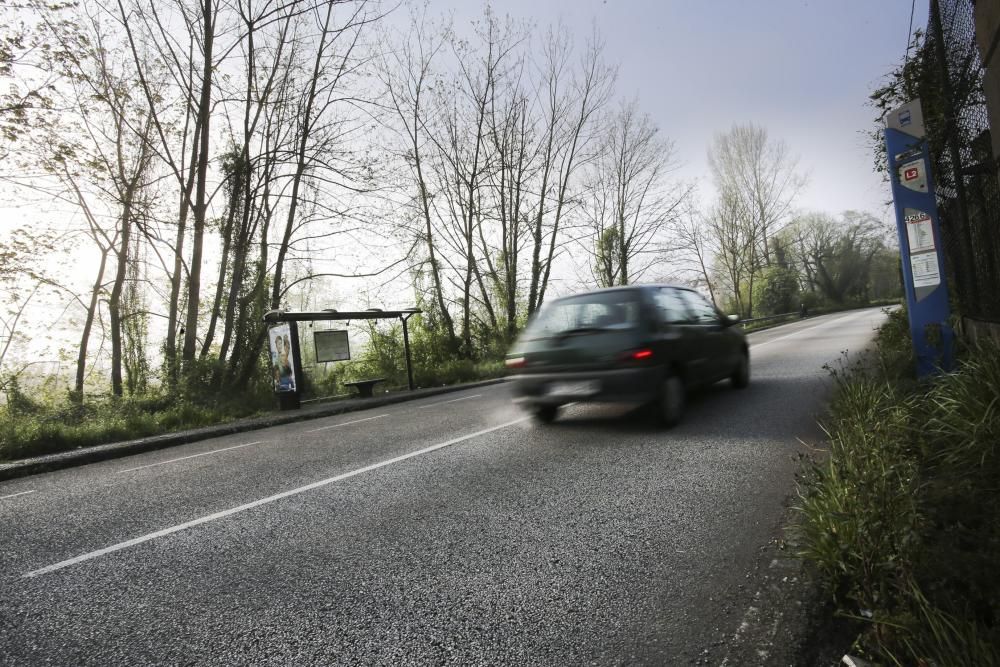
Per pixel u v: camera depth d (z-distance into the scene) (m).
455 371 18.83
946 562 1.96
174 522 4.18
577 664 2.04
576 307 6.62
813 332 21.34
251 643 2.34
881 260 59.00
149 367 19.58
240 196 17.19
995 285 4.78
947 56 5.63
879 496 2.22
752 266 46.19
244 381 16.62
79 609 2.79
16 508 5.29
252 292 17.08
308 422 10.97
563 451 5.40
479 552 3.11
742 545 2.93
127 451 8.93
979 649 1.56
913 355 5.63
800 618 2.16
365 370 19.61
